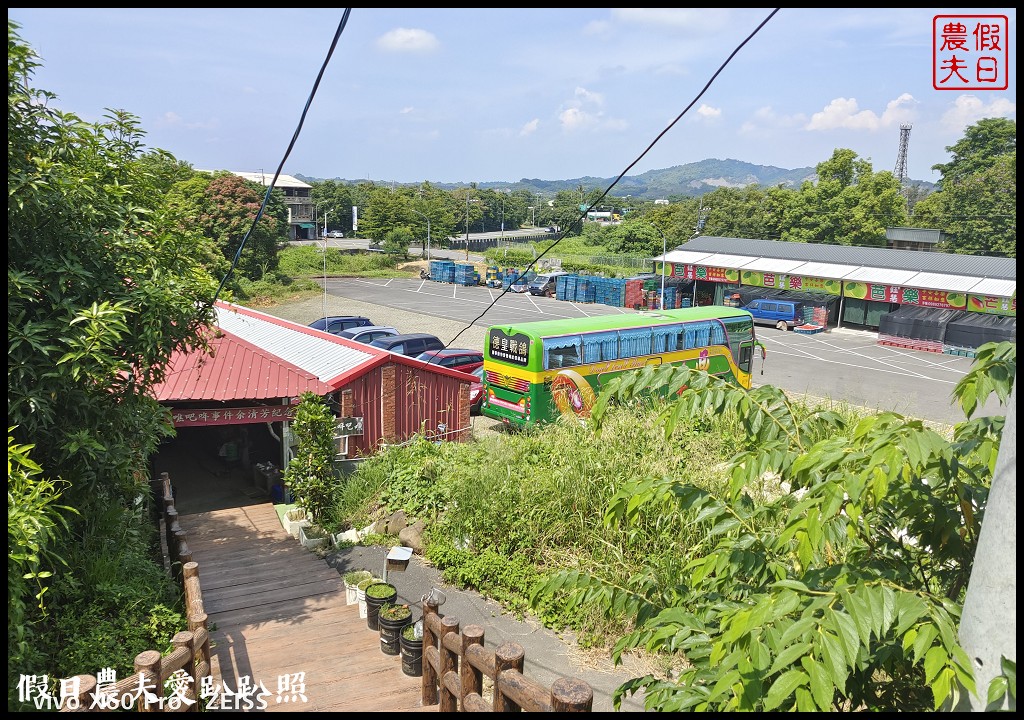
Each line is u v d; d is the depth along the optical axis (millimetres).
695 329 22344
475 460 13750
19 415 7262
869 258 41375
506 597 9938
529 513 11016
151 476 15875
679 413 3889
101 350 7992
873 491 2979
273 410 15086
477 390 23766
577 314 43875
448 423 18391
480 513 11336
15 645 5980
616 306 48000
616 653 3896
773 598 2820
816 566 3785
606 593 4133
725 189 77875
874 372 29234
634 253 79500
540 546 10781
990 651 2594
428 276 64500
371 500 13297
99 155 8828
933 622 2613
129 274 8930
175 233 9742
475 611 9734
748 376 24359
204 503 15602
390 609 8492
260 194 53125
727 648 3000
